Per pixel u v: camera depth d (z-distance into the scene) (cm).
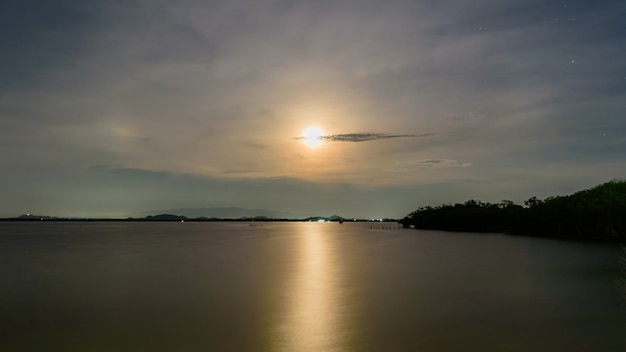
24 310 2341
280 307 2353
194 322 2064
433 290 2791
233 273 3641
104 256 5244
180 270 3862
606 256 4644
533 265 3962
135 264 4359
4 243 7825
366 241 8162
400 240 8156
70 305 2456
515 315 2131
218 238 9769
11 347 1741
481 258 4638
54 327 2006
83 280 3319
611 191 7719
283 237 10250
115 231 15012
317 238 9600
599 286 2858
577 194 8262
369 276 3406
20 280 3344
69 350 1702
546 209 8456
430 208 15125
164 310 2311
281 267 4044
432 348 1670
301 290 2827
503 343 1717
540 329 1894
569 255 4788
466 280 3162
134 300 2566
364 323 2017
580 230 7375
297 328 1948
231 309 2319
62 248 6569
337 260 4628
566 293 2644
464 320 2048
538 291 2716
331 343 1742
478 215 11838
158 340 1805
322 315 2169
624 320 2023
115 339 1822
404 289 2834
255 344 1741
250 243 7775
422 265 4094
